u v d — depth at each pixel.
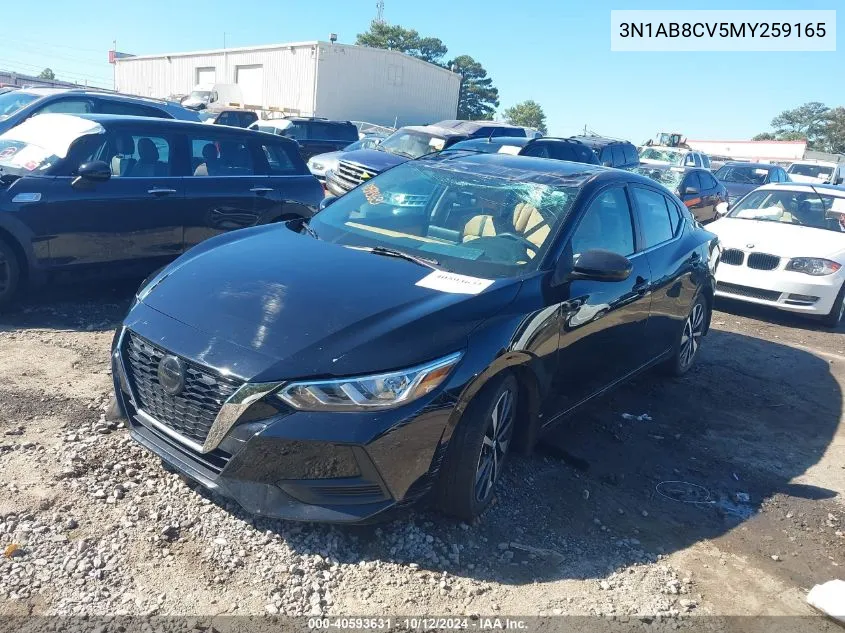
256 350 3.01
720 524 3.90
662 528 3.78
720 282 8.75
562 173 4.76
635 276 4.69
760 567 3.53
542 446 4.53
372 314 3.22
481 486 3.46
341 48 36.47
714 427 5.26
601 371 4.52
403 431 2.98
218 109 25.00
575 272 3.91
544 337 3.65
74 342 5.25
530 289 3.70
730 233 8.91
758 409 5.73
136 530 3.12
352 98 37.84
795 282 8.26
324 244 4.09
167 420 3.24
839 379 6.72
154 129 6.59
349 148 19.31
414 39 76.38
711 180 17.03
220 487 2.99
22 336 5.27
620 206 4.83
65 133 6.14
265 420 2.91
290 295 3.35
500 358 3.30
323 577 2.99
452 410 3.12
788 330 8.40
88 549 2.97
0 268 5.64
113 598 2.74
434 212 4.41
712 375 6.46
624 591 3.19
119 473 3.51
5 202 5.54
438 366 3.08
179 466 3.12
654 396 5.75
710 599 3.23
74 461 3.54
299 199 7.69
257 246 4.04
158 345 3.19
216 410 3.00
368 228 4.38
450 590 3.02
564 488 4.03
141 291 3.72
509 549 3.37
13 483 3.32
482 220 4.25
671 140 33.09
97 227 6.06
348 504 2.98
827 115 86.19
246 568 2.98
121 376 3.43
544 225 4.14
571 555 3.41
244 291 3.40
